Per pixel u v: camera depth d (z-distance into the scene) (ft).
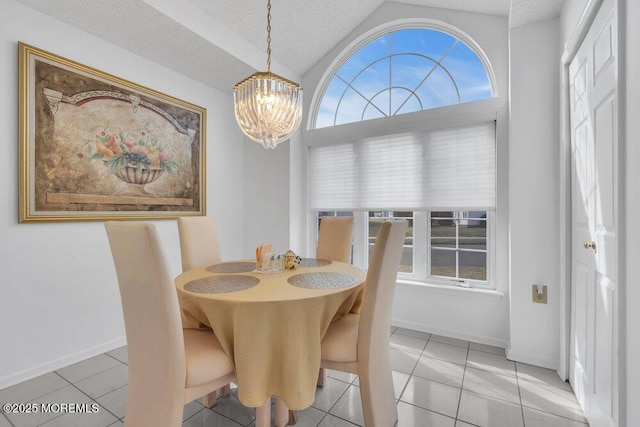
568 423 5.10
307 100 11.25
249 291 4.57
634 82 3.31
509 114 7.30
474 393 5.96
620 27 3.58
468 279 8.74
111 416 5.29
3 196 6.20
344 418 5.29
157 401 3.89
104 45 7.80
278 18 8.68
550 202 6.71
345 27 9.87
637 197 3.26
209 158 10.72
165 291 3.71
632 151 3.36
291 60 10.52
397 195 9.48
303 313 4.25
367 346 4.50
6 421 5.15
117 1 6.40
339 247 8.01
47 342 6.83
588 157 5.01
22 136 6.37
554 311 6.74
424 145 9.09
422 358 7.37
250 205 11.91
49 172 6.78
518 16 6.64
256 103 6.06
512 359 7.21
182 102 9.66
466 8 8.29
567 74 6.15
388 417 4.85
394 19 9.43
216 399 5.84
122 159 8.11
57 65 6.87
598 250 4.58
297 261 6.48
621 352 3.56
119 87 8.02
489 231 8.39
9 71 6.25
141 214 8.55
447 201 8.71
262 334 4.16
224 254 11.30
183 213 9.71
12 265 6.35
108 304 7.92
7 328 6.27
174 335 3.78
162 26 7.30
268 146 6.78
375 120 9.84
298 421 5.20
